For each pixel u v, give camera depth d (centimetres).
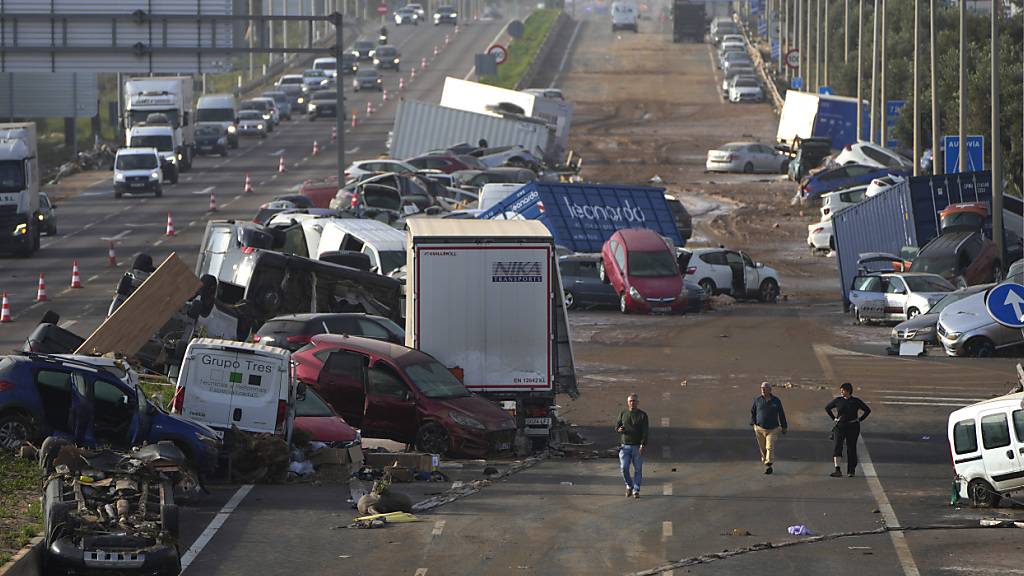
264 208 15362
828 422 7775
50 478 4688
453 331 7112
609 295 12500
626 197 14350
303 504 5609
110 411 5778
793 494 6028
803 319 12094
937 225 13825
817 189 19025
